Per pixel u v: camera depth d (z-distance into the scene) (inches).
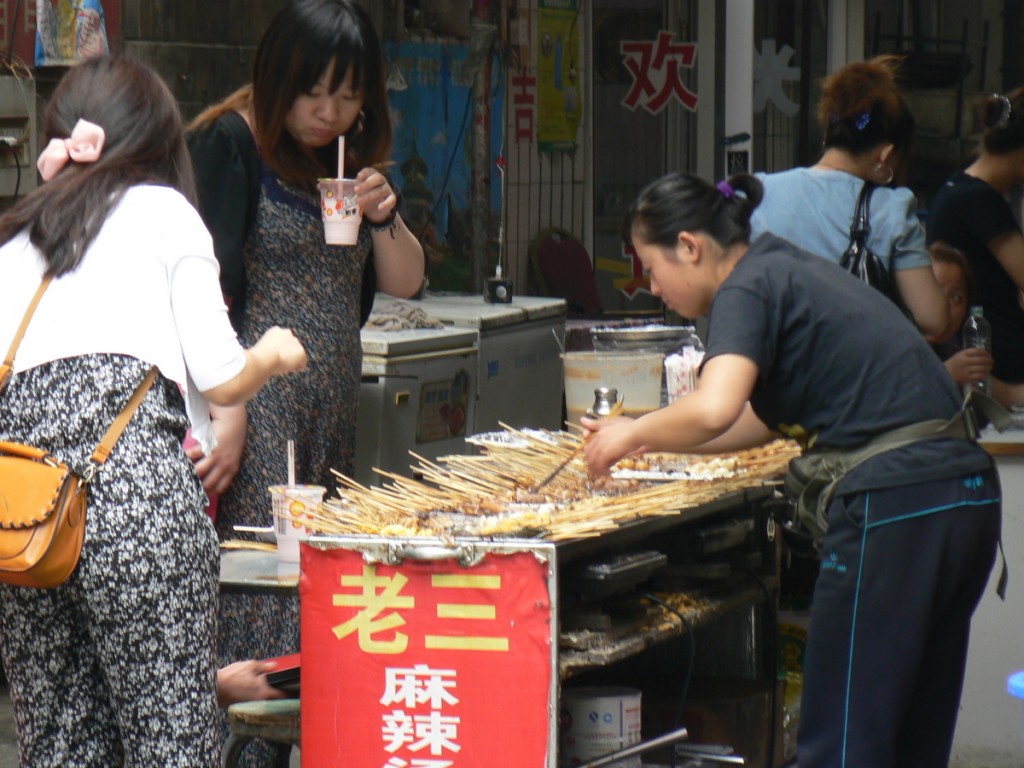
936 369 188.5
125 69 181.3
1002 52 518.3
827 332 185.6
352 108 223.0
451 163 435.2
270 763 220.8
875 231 248.1
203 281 173.3
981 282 315.0
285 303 228.8
